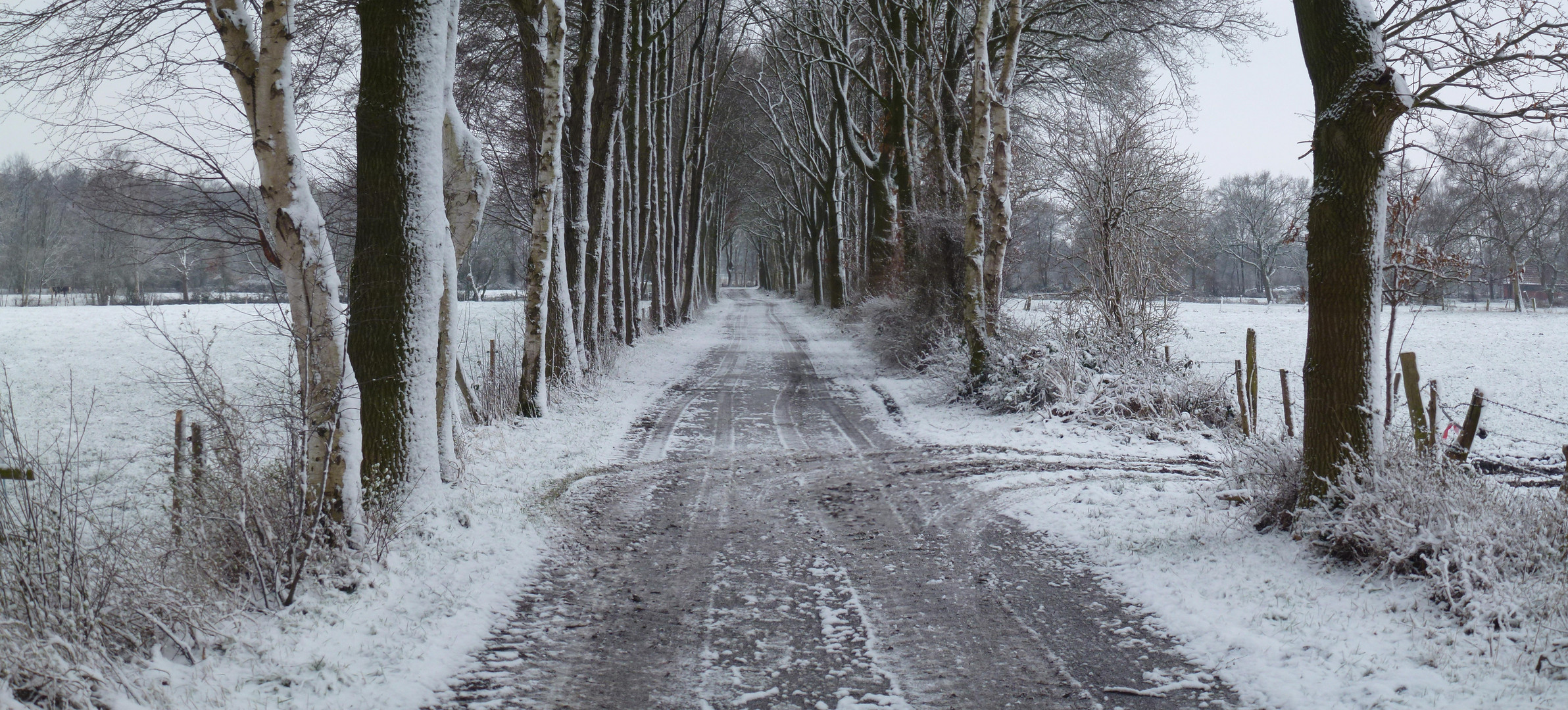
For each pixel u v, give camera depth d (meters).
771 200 64.25
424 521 6.78
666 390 17.55
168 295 46.28
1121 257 15.12
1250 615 5.24
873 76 29.05
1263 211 72.50
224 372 17.34
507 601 5.86
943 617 5.60
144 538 5.46
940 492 9.15
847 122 27.61
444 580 5.95
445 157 8.55
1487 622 4.73
